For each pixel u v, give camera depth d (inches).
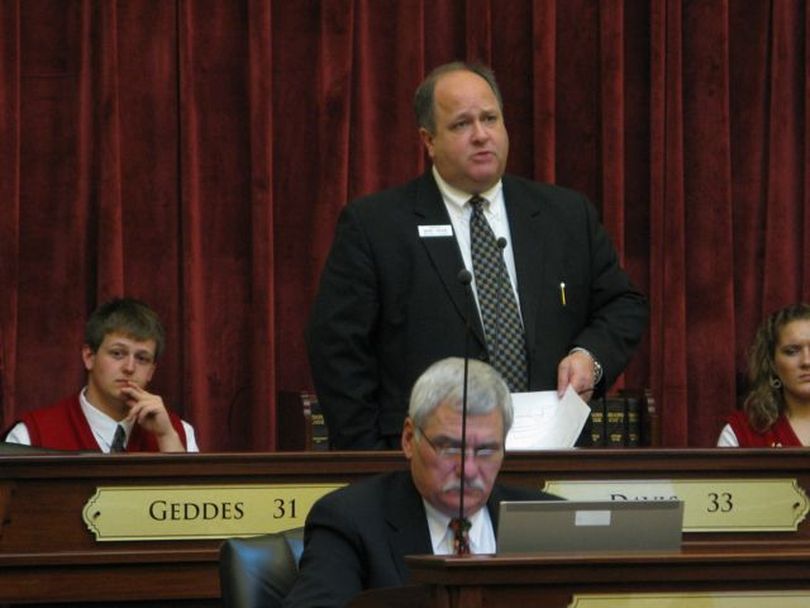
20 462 510.6
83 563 511.8
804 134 827.4
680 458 525.3
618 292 576.7
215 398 780.0
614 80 810.2
